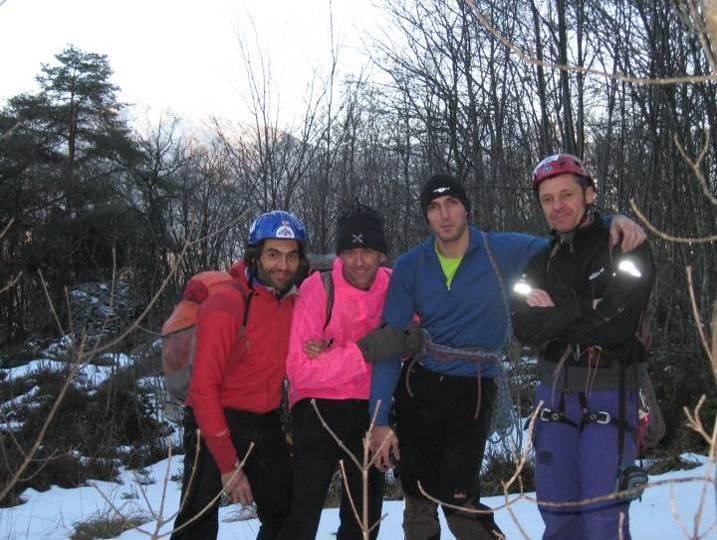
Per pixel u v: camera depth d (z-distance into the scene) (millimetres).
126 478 10352
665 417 8086
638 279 2846
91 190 29031
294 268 3535
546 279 3086
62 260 25531
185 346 3531
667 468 6984
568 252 3088
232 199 18266
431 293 3492
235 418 3473
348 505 3623
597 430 2920
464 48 13969
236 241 16047
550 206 3068
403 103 15742
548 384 3096
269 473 3541
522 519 4965
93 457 10672
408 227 16453
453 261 3514
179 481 10219
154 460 11430
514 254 3490
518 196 12797
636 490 1922
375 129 17172
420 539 3664
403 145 17234
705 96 8992
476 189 13438
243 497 3285
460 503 3414
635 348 2963
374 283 3635
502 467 7336
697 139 9773
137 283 13602
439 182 3461
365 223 3502
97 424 11617
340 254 3529
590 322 2879
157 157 28609
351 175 15398
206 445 3422
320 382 3453
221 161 27406
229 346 3363
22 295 26969
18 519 8086
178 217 26719
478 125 14328
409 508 3697
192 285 3646
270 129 14227
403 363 3701
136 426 12086
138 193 32062
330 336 3480
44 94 32812
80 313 10320
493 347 3545
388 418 3467
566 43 11648
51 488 9578
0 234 2707
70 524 7777
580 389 2988
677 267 10367
